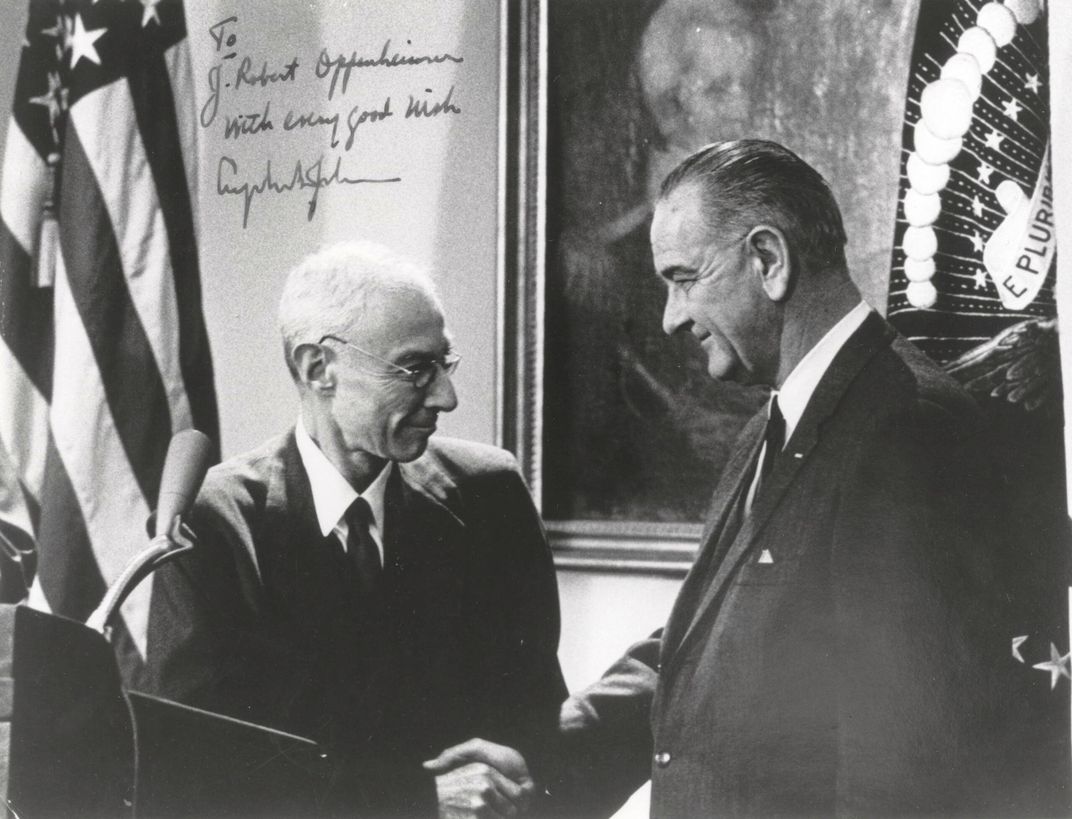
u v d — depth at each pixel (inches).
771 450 82.0
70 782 75.5
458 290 89.4
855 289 81.8
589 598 85.3
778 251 82.5
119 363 93.7
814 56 83.7
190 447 89.4
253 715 87.9
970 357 80.3
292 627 88.4
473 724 86.2
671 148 85.8
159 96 95.8
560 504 86.4
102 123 95.0
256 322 93.3
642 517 84.5
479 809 84.7
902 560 78.9
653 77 86.7
